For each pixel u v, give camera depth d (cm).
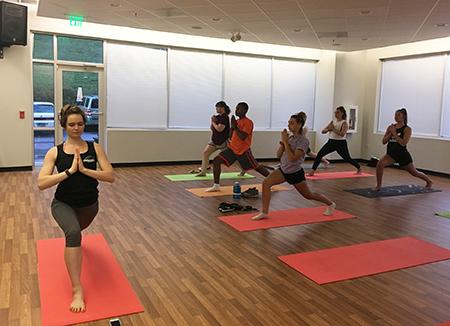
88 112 863
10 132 777
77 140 301
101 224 458
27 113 786
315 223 484
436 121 909
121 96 878
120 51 866
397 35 782
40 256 356
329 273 339
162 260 360
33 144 813
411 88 963
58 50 820
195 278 325
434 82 910
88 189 300
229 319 264
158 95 913
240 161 623
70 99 845
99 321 258
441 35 775
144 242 404
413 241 424
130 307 275
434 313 277
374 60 1049
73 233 276
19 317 260
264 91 1032
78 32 815
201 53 946
